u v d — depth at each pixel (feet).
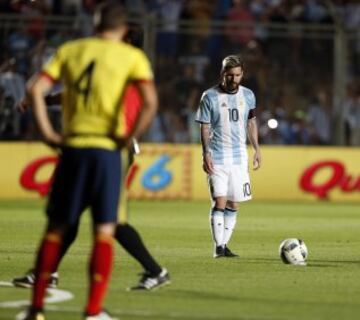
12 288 105.91
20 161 257.96
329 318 90.22
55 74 87.61
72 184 85.61
